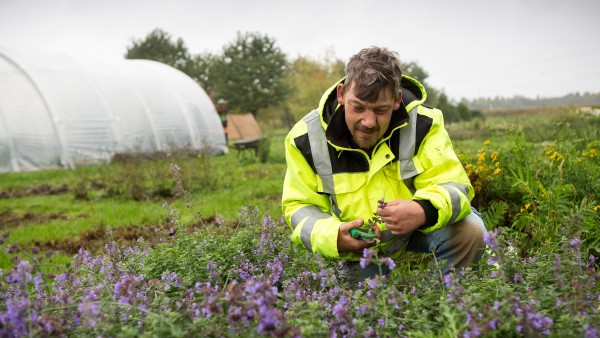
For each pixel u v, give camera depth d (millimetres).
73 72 20141
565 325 2193
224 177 12523
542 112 38281
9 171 17641
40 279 2516
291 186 3498
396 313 2564
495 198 5629
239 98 53531
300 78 44281
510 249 3160
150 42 63031
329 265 3197
